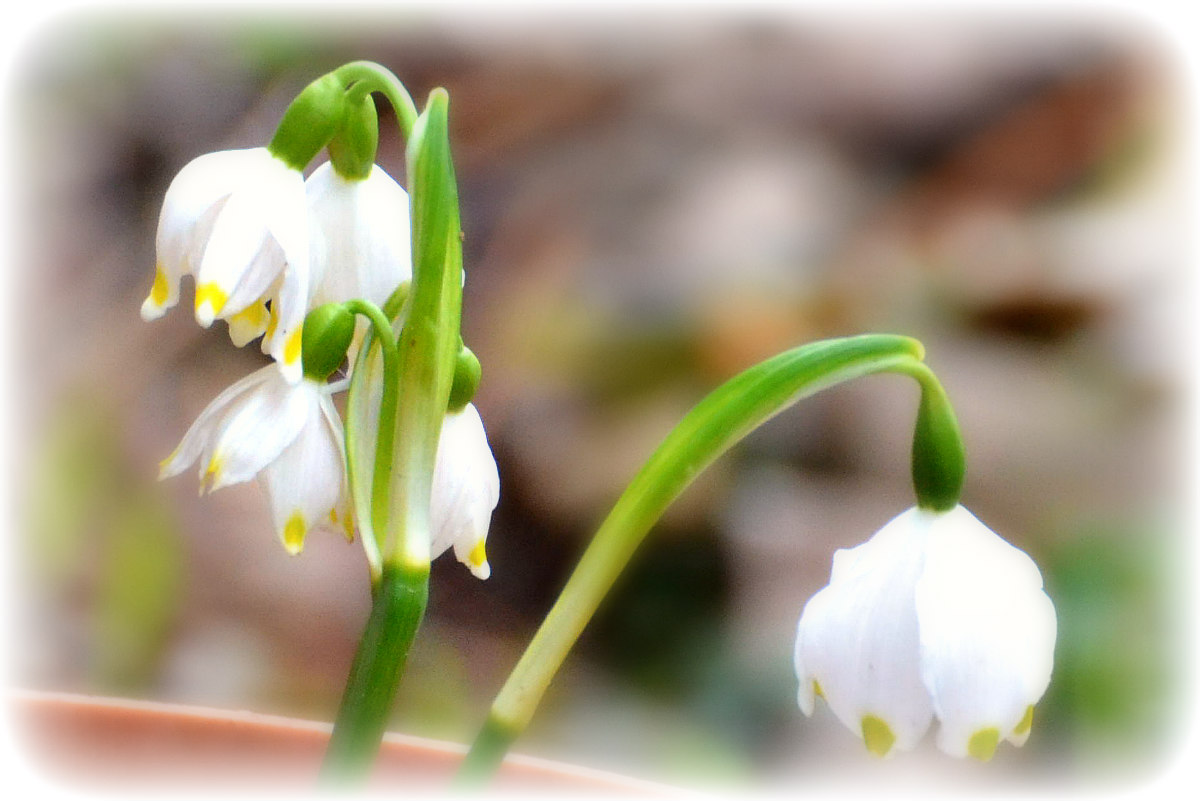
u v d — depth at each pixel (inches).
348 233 16.7
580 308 30.1
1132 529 25.9
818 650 16.3
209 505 28.7
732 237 31.3
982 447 28.0
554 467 28.5
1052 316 30.3
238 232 16.1
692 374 29.2
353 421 16.3
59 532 27.4
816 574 25.9
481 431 16.9
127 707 17.2
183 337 31.5
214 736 17.2
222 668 26.2
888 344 16.3
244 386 16.4
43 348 30.7
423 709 26.0
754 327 29.5
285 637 27.1
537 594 28.1
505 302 31.0
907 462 27.0
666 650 26.1
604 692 25.9
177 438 29.6
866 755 24.0
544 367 29.6
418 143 16.2
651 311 29.8
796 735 24.6
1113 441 28.1
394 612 16.2
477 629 27.8
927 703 16.2
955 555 16.3
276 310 16.2
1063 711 23.4
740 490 26.9
